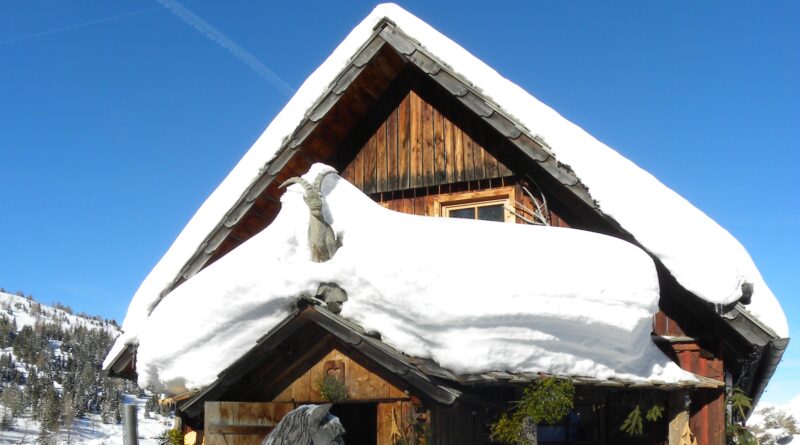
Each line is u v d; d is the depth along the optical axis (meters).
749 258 7.54
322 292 6.33
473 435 6.47
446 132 9.09
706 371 7.33
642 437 7.57
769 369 7.62
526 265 6.12
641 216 6.99
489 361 5.91
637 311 6.37
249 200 8.71
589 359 6.46
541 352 6.18
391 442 6.12
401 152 9.30
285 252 6.73
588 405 7.65
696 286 6.65
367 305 6.15
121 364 8.52
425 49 8.42
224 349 6.95
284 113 9.02
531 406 6.02
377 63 8.97
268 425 6.58
